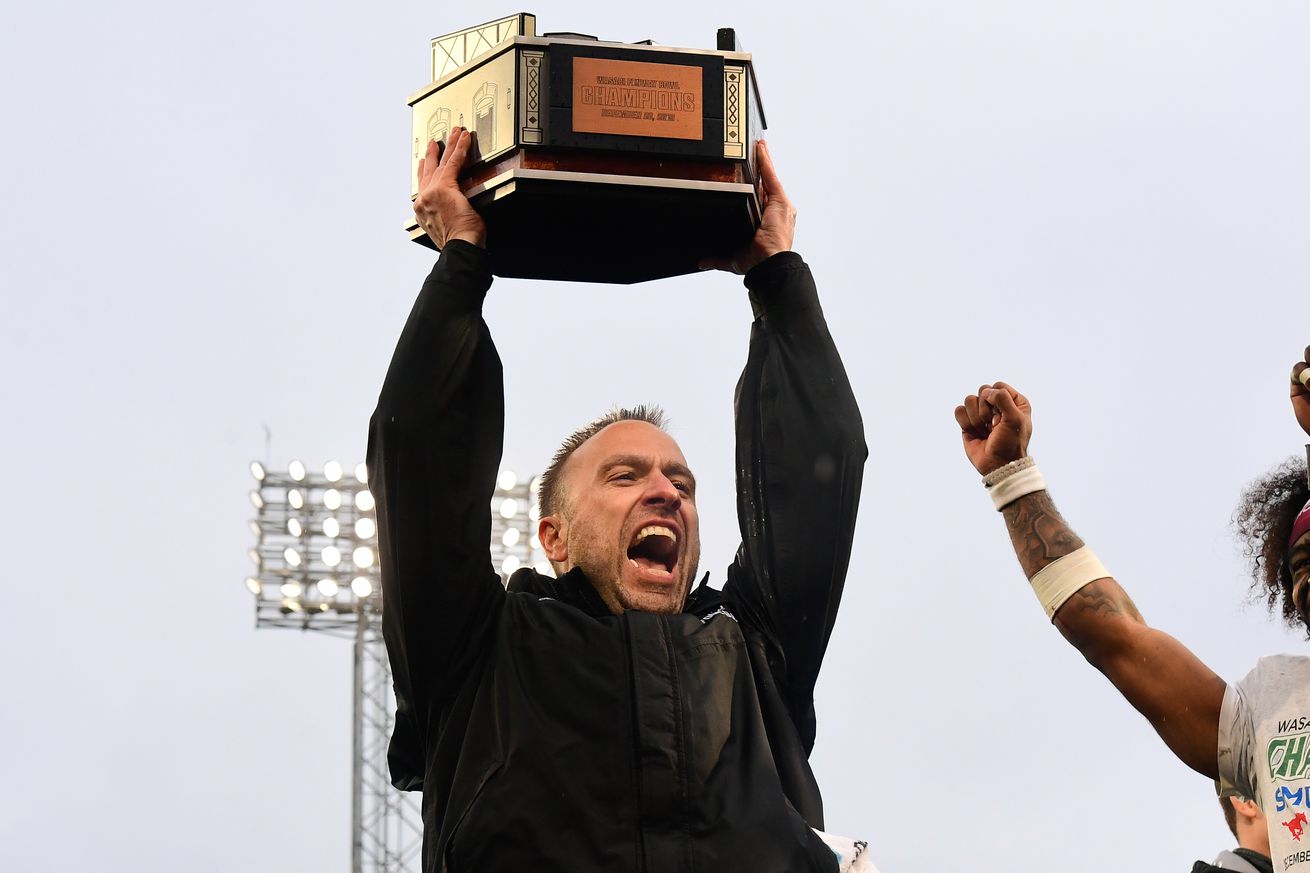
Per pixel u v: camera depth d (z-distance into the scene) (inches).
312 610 1015.6
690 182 295.0
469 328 298.0
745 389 328.2
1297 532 255.3
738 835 284.4
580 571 313.6
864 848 302.2
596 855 281.4
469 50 305.3
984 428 291.3
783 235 324.8
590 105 293.3
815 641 318.0
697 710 293.0
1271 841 240.2
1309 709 242.1
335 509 1025.5
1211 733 255.0
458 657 299.9
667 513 313.1
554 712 291.1
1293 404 261.9
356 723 992.2
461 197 301.1
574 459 322.7
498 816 283.3
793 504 317.7
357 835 975.6
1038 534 280.1
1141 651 264.5
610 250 319.6
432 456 294.2
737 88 298.0
